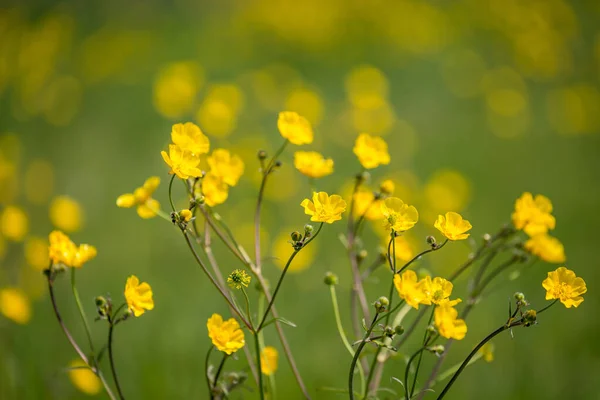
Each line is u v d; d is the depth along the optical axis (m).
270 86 3.05
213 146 2.55
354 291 1.31
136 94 3.48
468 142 2.97
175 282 1.82
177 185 2.41
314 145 2.63
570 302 1.18
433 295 1.19
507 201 2.38
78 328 1.59
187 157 1.20
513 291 1.78
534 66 3.90
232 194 2.29
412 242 1.63
